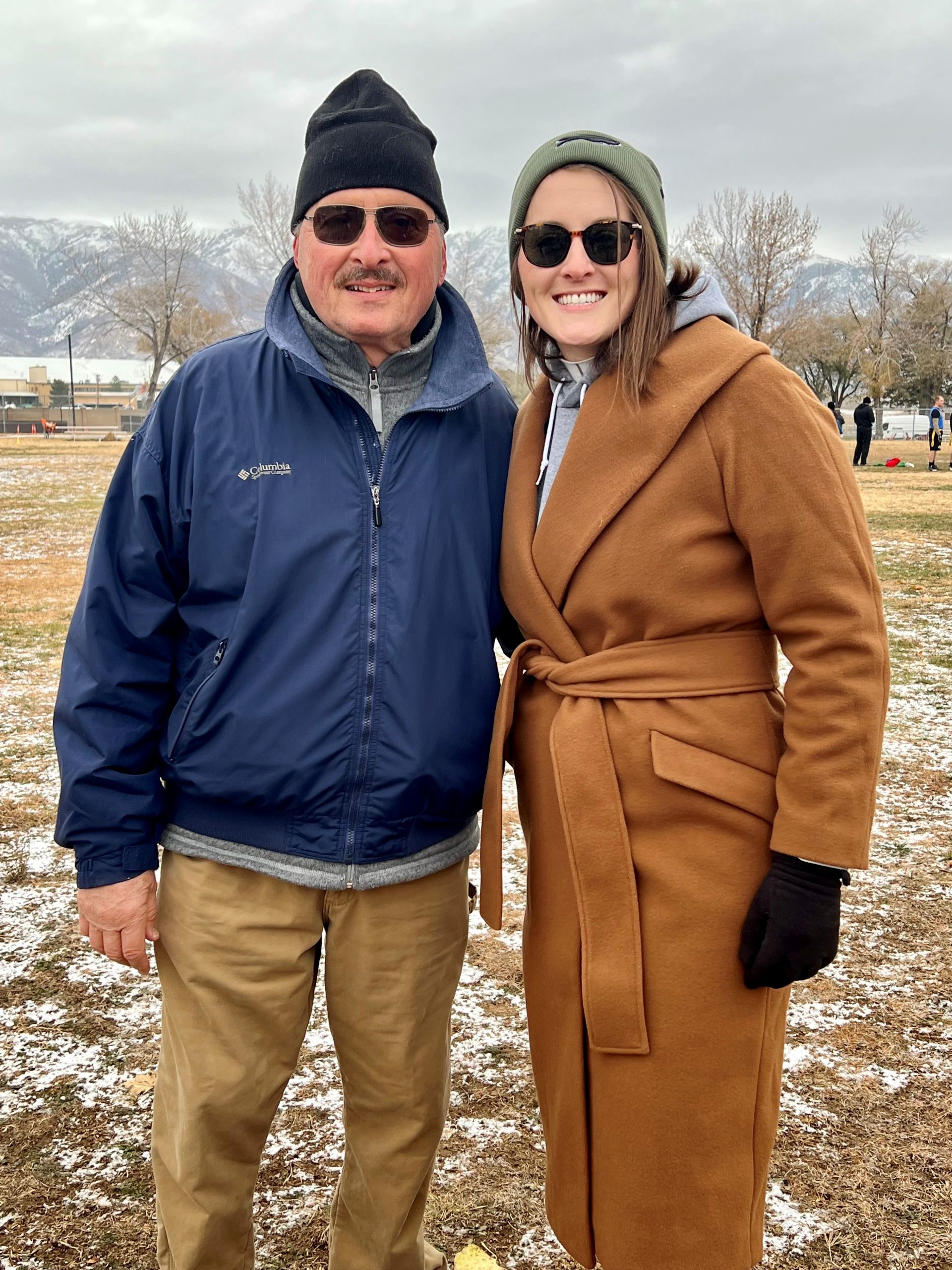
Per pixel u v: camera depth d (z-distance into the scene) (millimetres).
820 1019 2801
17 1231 2102
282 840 1814
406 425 1864
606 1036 1724
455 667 1889
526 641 1889
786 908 1600
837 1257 2029
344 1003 1908
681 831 1700
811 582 1599
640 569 1712
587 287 1742
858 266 52312
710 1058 1695
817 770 1589
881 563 10336
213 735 1797
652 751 1689
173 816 1890
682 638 1730
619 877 1708
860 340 48938
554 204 1742
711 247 32156
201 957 1811
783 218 31234
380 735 1797
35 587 9195
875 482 19516
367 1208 1956
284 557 1771
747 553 1709
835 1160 2279
